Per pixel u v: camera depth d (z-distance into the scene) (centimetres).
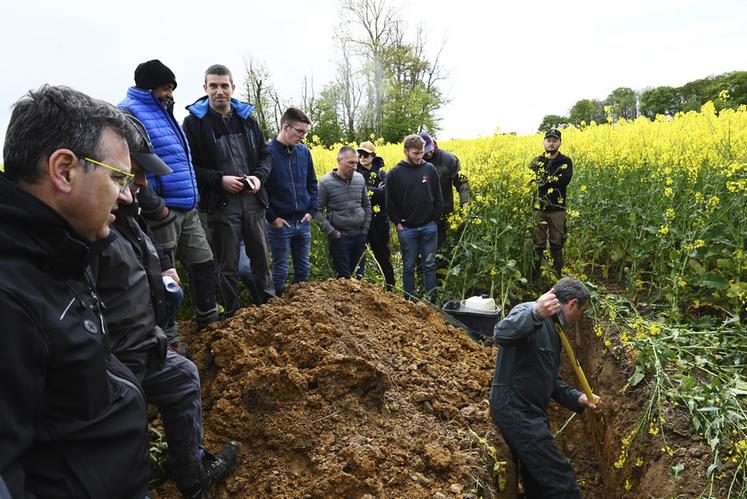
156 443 319
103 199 163
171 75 392
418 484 317
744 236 512
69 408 158
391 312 494
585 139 988
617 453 442
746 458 342
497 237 659
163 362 261
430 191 664
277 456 322
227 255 479
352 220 651
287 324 396
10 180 156
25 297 142
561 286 392
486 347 532
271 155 550
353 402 356
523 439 386
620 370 482
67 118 154
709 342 471
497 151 739
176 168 396
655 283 623
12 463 137
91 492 161
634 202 670
